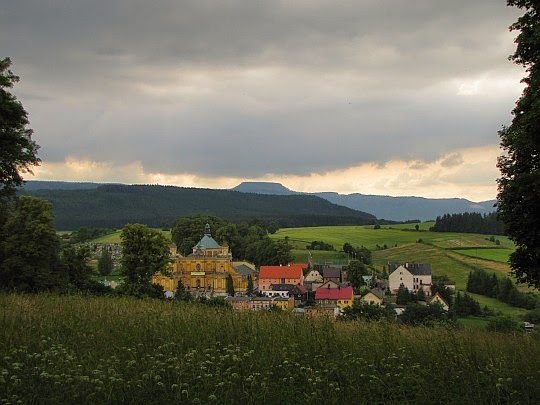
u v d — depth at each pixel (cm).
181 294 10831
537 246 2988
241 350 1806
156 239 6581
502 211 3094
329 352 1858
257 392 1519
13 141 4419
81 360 1652
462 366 1792
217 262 15550
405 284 16038
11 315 2170
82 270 7612
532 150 2998
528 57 2941
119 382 1500
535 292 12244
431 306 9162
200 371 1602
